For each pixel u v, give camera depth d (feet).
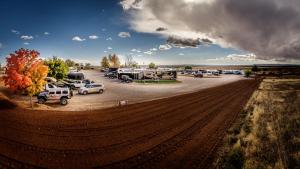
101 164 37.01
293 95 124.57
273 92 139.85
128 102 96.84
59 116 66.33
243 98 116.57
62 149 42.22
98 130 54.65
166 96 119.03
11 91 110.42
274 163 39.68
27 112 68.59
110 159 39.09
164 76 227.61
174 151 43.96
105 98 107.55
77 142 46.14
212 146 47.26
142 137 51.11
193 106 91.09
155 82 198.80
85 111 75.77
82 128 55.57
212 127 61.52
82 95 116.98
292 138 52.54
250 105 95.55
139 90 142.51
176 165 37.99
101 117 67.62
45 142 45.16
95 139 48.34
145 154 41.91
